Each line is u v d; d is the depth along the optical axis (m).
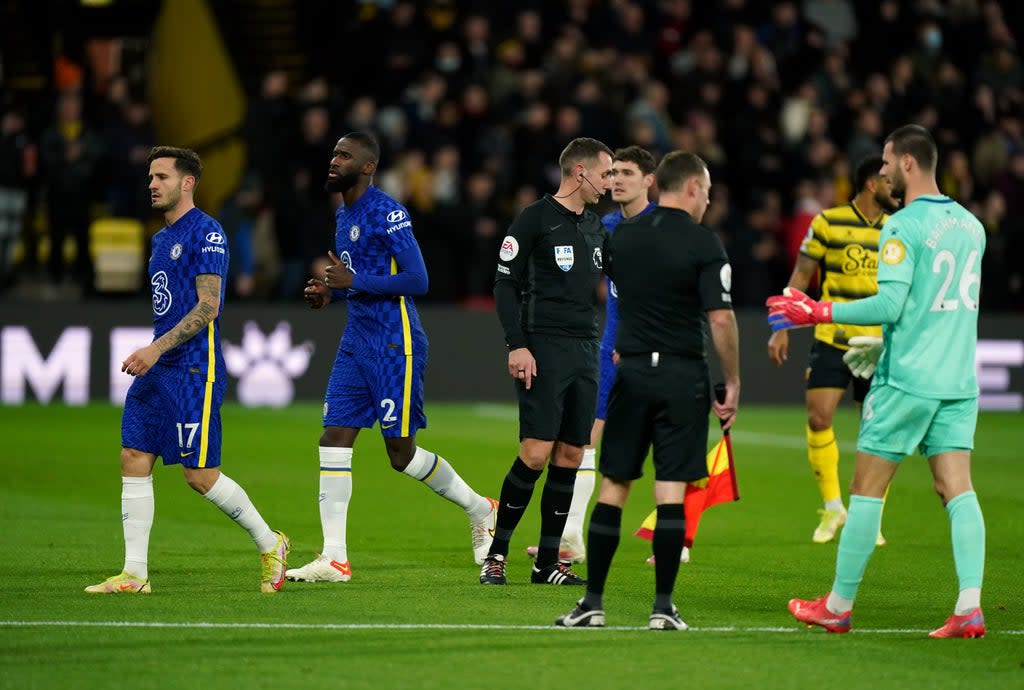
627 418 24.30
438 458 30.27
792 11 85.94
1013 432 61.75
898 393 24.33
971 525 24.33
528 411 28.86
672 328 24.19
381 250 29.22
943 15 89.38
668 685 20.64
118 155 72.00
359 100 74.38
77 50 81.25
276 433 56.91
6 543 32.66
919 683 21.03
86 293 71.62
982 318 71.25
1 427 57.47
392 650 22.50
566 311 29.05
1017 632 24.73
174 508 38.69
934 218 24.42
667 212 24.50
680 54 83.94
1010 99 87.25
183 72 78.94
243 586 27.97
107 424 58.94
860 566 24.31
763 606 27.05
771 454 53.09
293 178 70.56
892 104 83.06
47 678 20.56
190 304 27.19
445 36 78.75
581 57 77.25
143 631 23.59
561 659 22.05
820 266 36.44
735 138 77.94
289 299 70.06
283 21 85.06
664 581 24.33
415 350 29.38
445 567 30.88
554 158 72.75
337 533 28.95
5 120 72.62
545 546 29.12
